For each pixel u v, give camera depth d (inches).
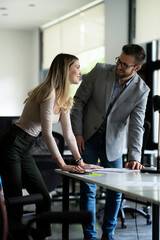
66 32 354.6
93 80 128.8
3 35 404.2
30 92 108.5
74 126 129.7
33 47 412.5
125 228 166.1
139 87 124.3
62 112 110.4
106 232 130.7
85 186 127.3
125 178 96.0
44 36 395.5
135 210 174.2
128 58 115.5
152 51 256.8
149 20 252.8
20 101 409.7
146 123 163.0
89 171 107.7
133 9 265.9
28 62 413.1
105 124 126.6
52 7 324.5
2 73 403.5
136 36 265.4
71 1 305.9
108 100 124.4
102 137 127.8
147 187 83.4
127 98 124.4
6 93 404.8
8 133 106.3
